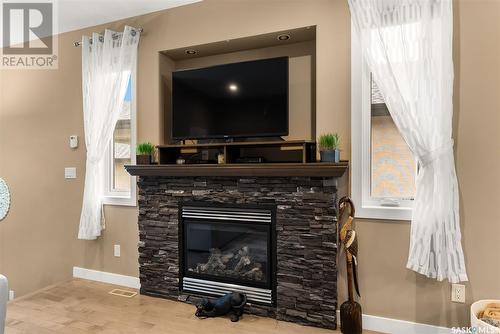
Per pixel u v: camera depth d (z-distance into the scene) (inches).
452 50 82.4
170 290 112.1
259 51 114.6
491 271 79.7
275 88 98.7
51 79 138.2
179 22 114.4
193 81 109.7
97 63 122.8
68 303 108.0
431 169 81.0
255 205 100.3
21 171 144.3
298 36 104.3
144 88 120.0
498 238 79.2
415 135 81.7
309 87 107.7
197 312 98.6
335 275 90.5
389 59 84.4
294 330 90.0
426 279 85.1
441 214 79.8
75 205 133.6
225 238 110.1
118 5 114.1
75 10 118.0
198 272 109.3
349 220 88.1
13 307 104.7
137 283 121.7
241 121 102.8
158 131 117.7
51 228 138.5
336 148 88.4
